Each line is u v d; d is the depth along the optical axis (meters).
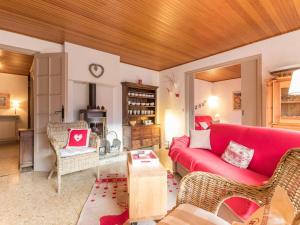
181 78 5.04
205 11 2.42
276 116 2.90
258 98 3.36
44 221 1.73
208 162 2.17
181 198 1.18
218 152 2.69
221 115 7.04
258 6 2.32
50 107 3.24
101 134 4.10
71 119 3.69
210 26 2.83
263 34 3.12
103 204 2.04
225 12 2.45
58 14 2.52
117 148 4.48
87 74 3.78
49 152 3.21
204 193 1.14
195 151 2.74
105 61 4.06
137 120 5.29
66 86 3.19
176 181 2.70
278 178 0.99
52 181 2.70
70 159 2.47
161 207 1.70
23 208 1.95
